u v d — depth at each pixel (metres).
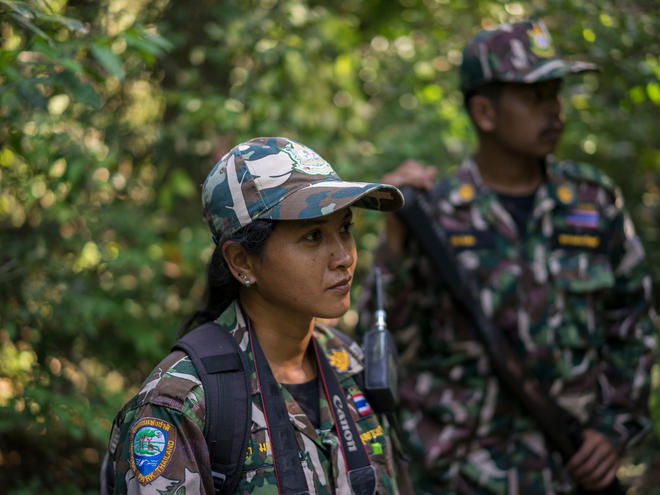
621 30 2.99
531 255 2.29
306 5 3.62
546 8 3.12
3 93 2.07
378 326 1.59
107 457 1.40
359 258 3.54
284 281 1.34
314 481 1.31
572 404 2.26
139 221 3.16
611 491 2.31
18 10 1.72
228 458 1.26
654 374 3.47
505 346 2.20
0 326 2.70
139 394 1.28
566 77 3.13
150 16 3.39
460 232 2.30
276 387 1.34
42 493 2.59
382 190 1.40
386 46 3.77
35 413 2.48
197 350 1.31
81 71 1.94
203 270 3.32
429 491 2.26
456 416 2.24
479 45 2.34
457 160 3.72
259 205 1.32
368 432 1.44
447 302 2.27
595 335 2.32
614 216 2.38
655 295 3.56
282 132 3.30
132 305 3.11
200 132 3.38
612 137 3.52
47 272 2.80
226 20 3.38
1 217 2.92
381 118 3.65
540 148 2.29
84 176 2.89
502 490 2.21
